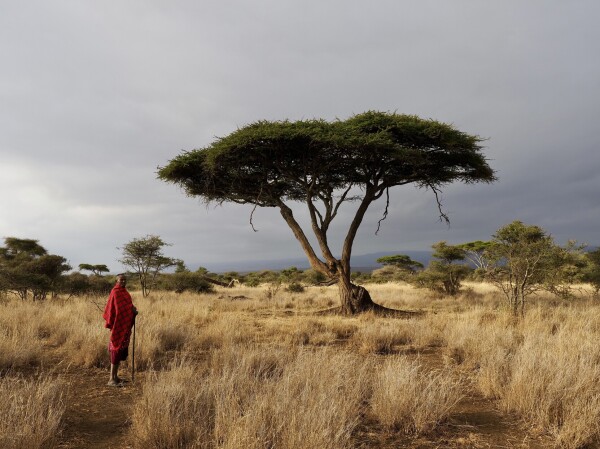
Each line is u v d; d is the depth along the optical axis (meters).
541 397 4.78
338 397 4.58
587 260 21.72
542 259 14.91
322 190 18.12
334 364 5.67
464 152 16.27
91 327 9.52
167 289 32.69
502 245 15.08
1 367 6.82
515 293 14.82
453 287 26.81
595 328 10.33
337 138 14.43
